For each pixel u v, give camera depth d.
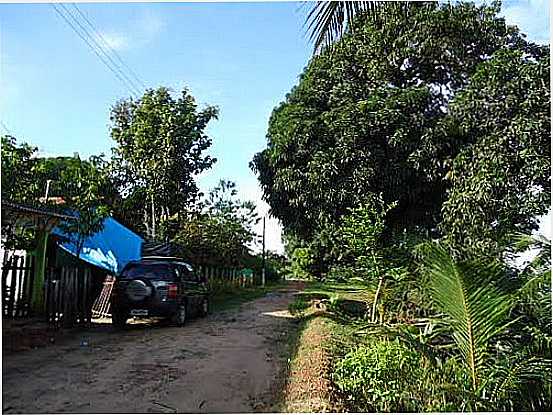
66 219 14.17
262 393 7.85
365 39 17.38
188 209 33.97
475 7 17.42
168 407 7.09
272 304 23.41
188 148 34.22
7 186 15.48
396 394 7.00
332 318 14.55
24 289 13.84
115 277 16.06
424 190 16.42
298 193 17.64
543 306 7.43
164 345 11.62
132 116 34.81
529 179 13.33
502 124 14.51
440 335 8.35
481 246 8.64
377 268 11.51
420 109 16.53
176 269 15.05
